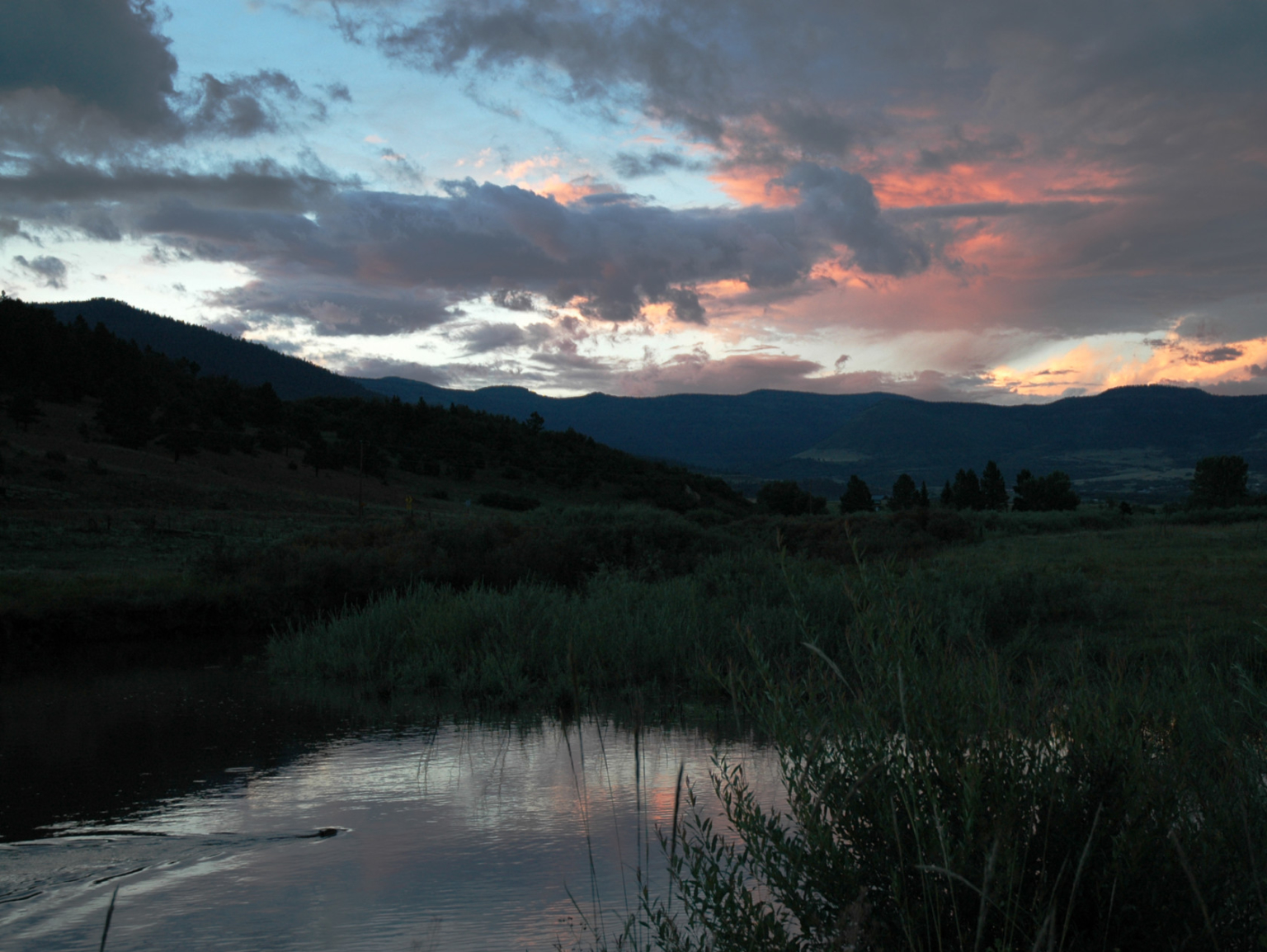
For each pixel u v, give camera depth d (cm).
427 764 973
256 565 2709
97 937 538
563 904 552
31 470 7412
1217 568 2180
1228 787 367
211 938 527
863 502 10975
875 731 333
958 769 316
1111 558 2556
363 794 859
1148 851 315
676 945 388
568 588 2586
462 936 513
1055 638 1348
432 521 3494
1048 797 326
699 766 875
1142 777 327
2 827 773
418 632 1731
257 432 11819
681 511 11000
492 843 689
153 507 7169
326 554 2639
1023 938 307
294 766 986
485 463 12788
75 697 1484
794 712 364
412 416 14812
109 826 771
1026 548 3144
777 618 1438
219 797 863
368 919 548
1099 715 359
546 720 1187
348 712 1297
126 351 13975
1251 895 309
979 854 301
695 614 1498
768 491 9512
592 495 11925
